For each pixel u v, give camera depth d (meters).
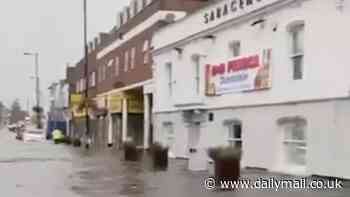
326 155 16.55
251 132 20.64
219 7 23.14
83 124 59.09
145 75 35.50
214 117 23.62
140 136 41.66
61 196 14.12
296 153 18.36
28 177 18.86
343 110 15.96
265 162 19.69
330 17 16.53
